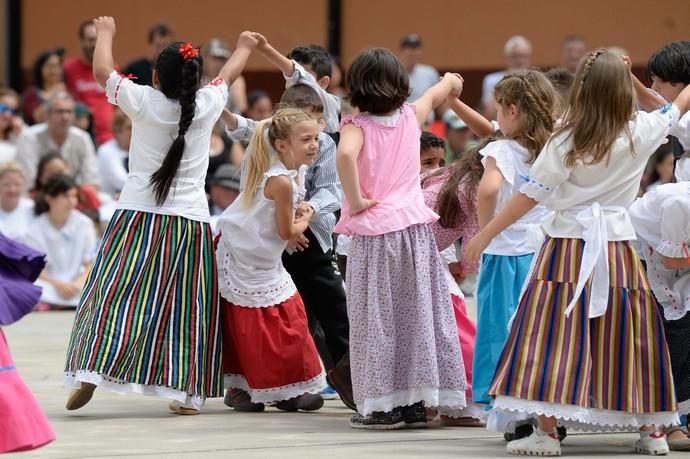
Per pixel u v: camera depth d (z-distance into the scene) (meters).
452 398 14.23
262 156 15.19
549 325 12.38
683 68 13.56
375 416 14.28
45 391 16.78
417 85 33.00
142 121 14.76
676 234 12.89
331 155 16.23
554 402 12.16
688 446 13.08
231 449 12.95
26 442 11.20
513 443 12.73
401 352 14.16
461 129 29.52
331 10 37.06
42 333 23.02
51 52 34.38
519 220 14.11
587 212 12.41
